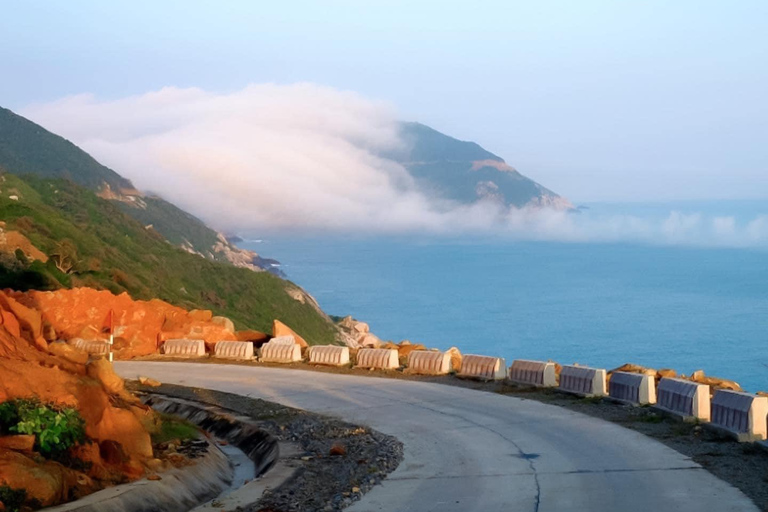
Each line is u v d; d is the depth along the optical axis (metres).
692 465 14.87
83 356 18.50
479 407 22.62
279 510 13.19
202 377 30.23
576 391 23.59
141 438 15.30
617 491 13.27
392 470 15.82
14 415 13.16
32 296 38.03
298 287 125.12
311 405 23.91
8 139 182.12
